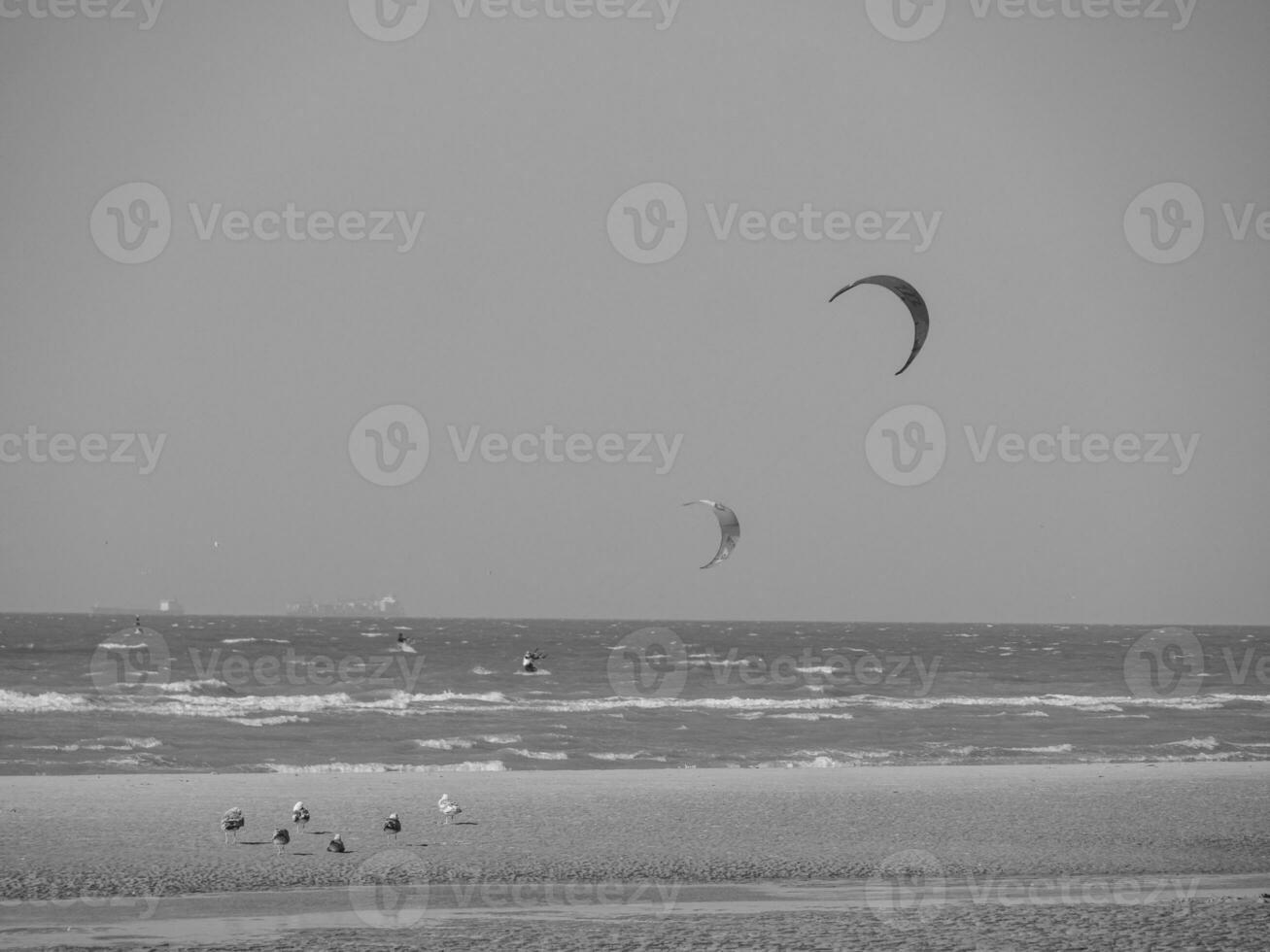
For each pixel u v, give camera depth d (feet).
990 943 172.76
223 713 499.10
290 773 360.89
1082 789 334.03
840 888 218.38
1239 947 171.12
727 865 235.81
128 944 171.53
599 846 249.34
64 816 269.64
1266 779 359.87
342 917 190.29
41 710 485.97
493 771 370.53
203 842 244.63
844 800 309.42
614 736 466.29
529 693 654.53
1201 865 243.40
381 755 407.03
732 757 422.00
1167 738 482.69
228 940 174.09
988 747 450.71
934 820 283.38
